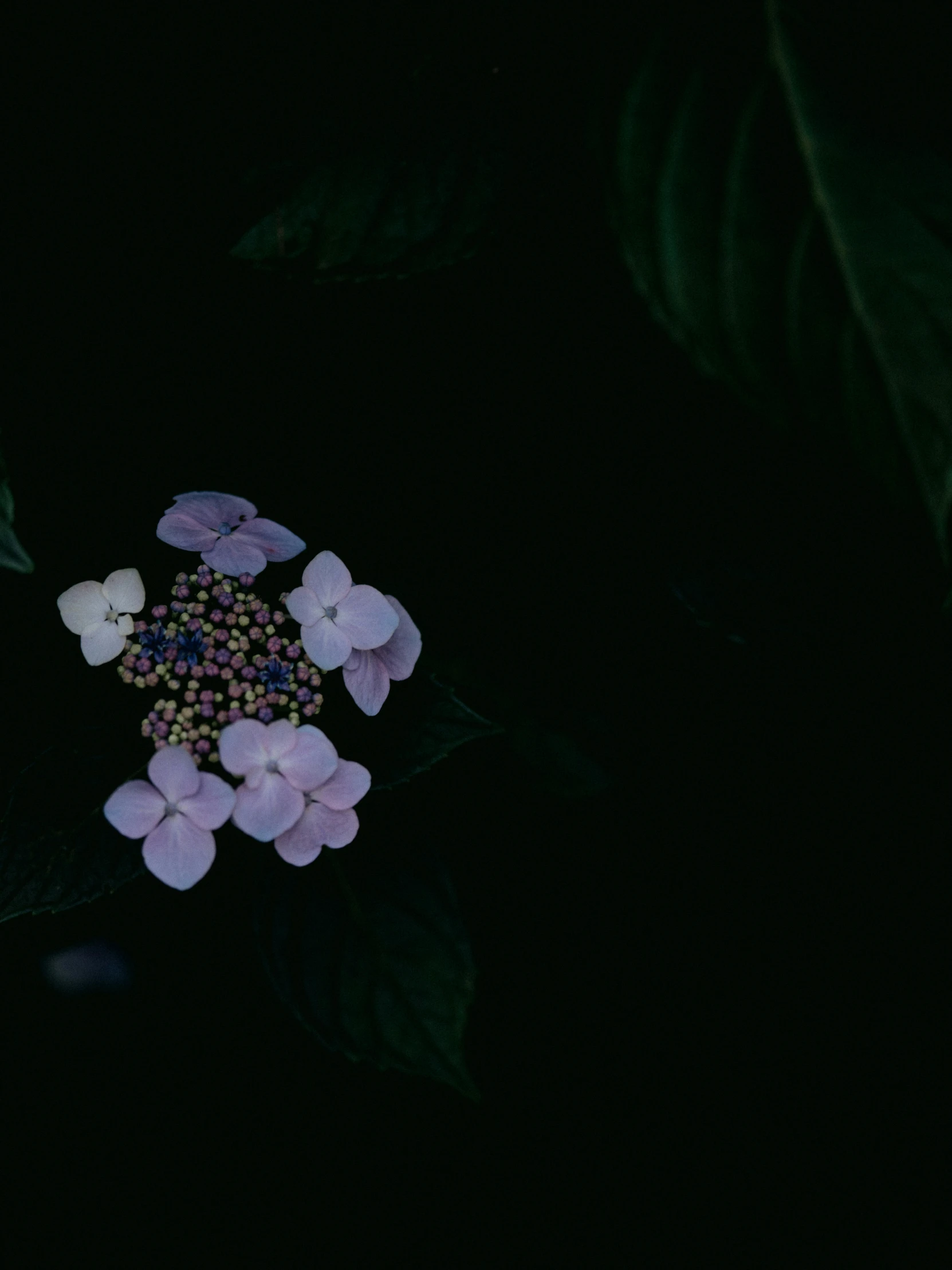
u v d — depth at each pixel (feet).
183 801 1.54
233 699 1.63
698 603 1.92
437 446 1.94
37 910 1.64
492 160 1.59
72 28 1.66
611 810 2.18
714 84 1.38
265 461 1.93
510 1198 2.42
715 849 2.24
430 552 2.01
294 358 1.88
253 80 1.64
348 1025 1.74
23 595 1.85
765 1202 2.44
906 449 1.34
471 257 1.72
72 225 1.75
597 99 1.39
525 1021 2.34
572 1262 2.41
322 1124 2.40
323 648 1.63
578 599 2.02
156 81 1.67
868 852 2.25
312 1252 2.39
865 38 1.39
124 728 1.73
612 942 2.31
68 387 1.83
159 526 1.66
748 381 1.37
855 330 1.34
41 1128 2.39
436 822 2.12
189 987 2.29
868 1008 2.39
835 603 1.86
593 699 2.04
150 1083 2.39
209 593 1.78
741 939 2.33
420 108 1.59
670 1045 2.39
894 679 1.99
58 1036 2.35
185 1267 2.37
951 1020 2.37
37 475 1.84
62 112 1.69
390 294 1.82
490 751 2.02
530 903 2.27
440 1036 1.74
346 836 1.62
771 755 2.14
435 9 1.60
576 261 1.72
